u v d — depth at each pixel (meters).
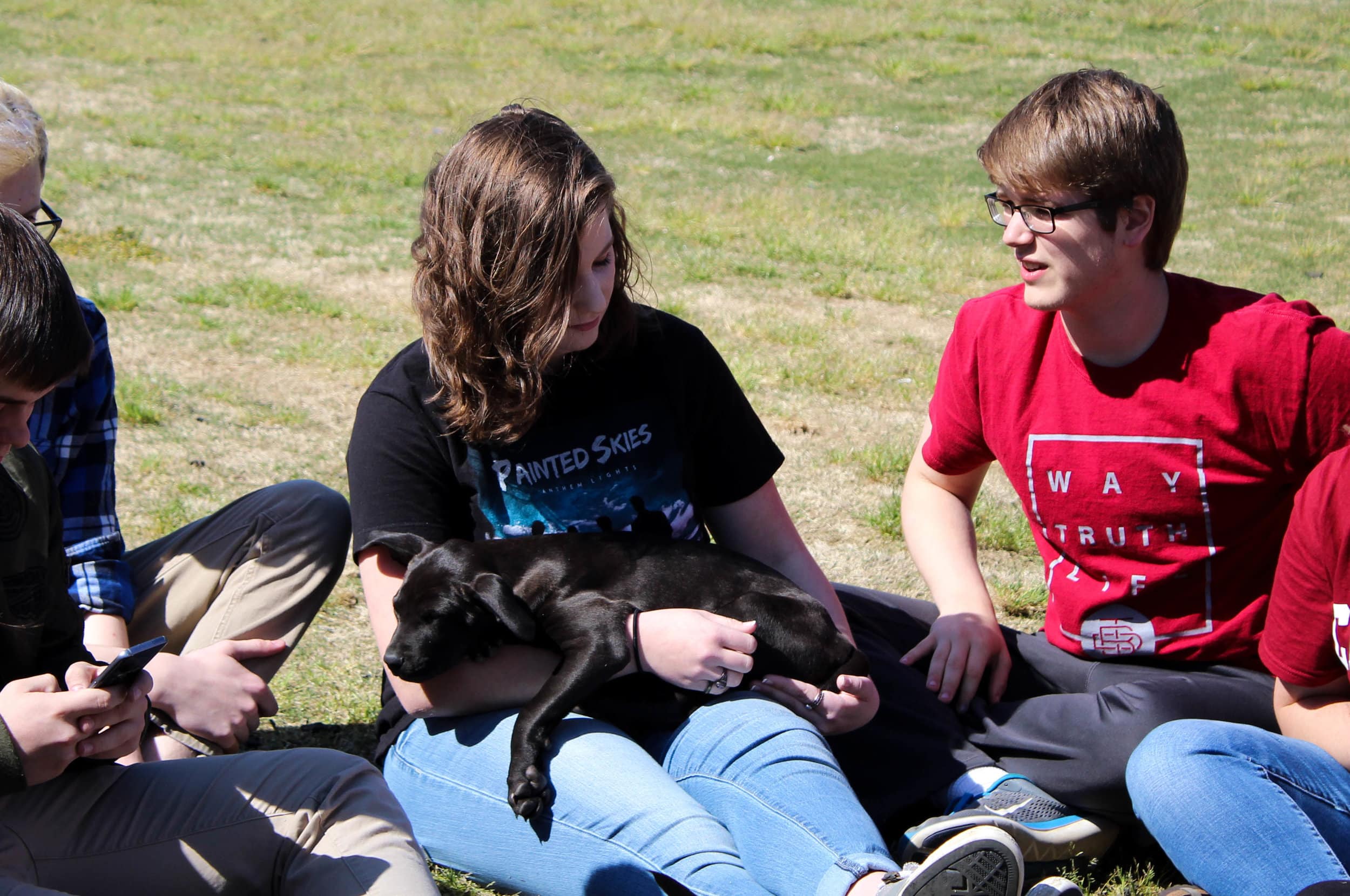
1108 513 3.98
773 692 3.75
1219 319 3.82
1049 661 4.22
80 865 3.05
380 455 3.90
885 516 6.95
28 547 3.08
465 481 3.95
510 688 3.68
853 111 23.09
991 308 4.30
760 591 3.93
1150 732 3.68
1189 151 19.88
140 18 28.70
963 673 4.18
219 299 10.91
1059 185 3.67
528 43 28.16
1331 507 3.33
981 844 2.98
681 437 4.08
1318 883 3.09
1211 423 3.81
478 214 3.49
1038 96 3.84
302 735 4.59
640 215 15.29
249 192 15.62
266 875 3.12
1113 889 3.81
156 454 7.37
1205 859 3.30
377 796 3.21
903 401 9.23
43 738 2.84
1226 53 27.17
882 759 3.95
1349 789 3.45
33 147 3.80
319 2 31.22
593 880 3.38
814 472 7.73
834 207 16.38
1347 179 18.44
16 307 2.66
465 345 3.61
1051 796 3.85
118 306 10.50
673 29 29.44
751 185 17.59
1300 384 3.70
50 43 25.59
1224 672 3.93
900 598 4.74
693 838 3.23
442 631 3.59
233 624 4.17
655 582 3.84
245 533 4.22
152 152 17.45
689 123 21.48
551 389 3.87
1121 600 4.04
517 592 3.73
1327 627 3.43
